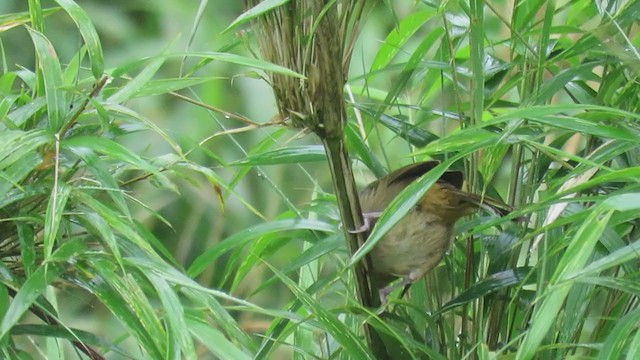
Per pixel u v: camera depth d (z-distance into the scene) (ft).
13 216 14.82
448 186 17.49
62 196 13.16
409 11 26.09
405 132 19.04
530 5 19.97
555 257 17.79
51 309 14.34
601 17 18.04
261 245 19.42
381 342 17.38
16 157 13.16
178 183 26.94
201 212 26.84
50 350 17.83
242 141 27.12
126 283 13.33
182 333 12.92
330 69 15.12
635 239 18.13
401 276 18.31
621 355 13.84
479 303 18.29
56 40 27.55
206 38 27.73
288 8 14.94
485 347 14.32
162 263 13.80
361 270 17.04
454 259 19.67
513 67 19.27
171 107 27.02
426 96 20.99
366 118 20.97
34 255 13.93
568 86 19.70
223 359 13.29
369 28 26.81
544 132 16.61
